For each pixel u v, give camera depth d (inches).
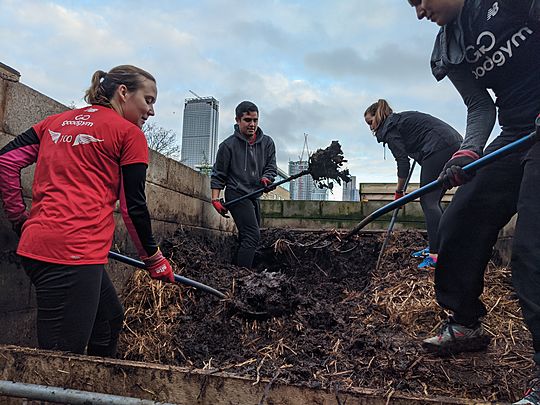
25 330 86.7
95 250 65.3
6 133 82.6
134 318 108.7
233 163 155.6
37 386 48.9
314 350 88.4
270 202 236.8
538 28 61.6
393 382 73.8
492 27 65.4
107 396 47.5
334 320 101.6
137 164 67.8
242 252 153.6
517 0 61.4
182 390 55.4
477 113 75.7
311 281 166.6
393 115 140.3
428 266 133.3
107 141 66.4
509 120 70.9
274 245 178.1
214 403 54.5
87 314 64.5
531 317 54.7
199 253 140.6
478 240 73.9
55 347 62.8
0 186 69.4
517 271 57.3
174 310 111.2
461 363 78.6
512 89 69.0
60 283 62.7
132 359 97.6
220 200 155.6
